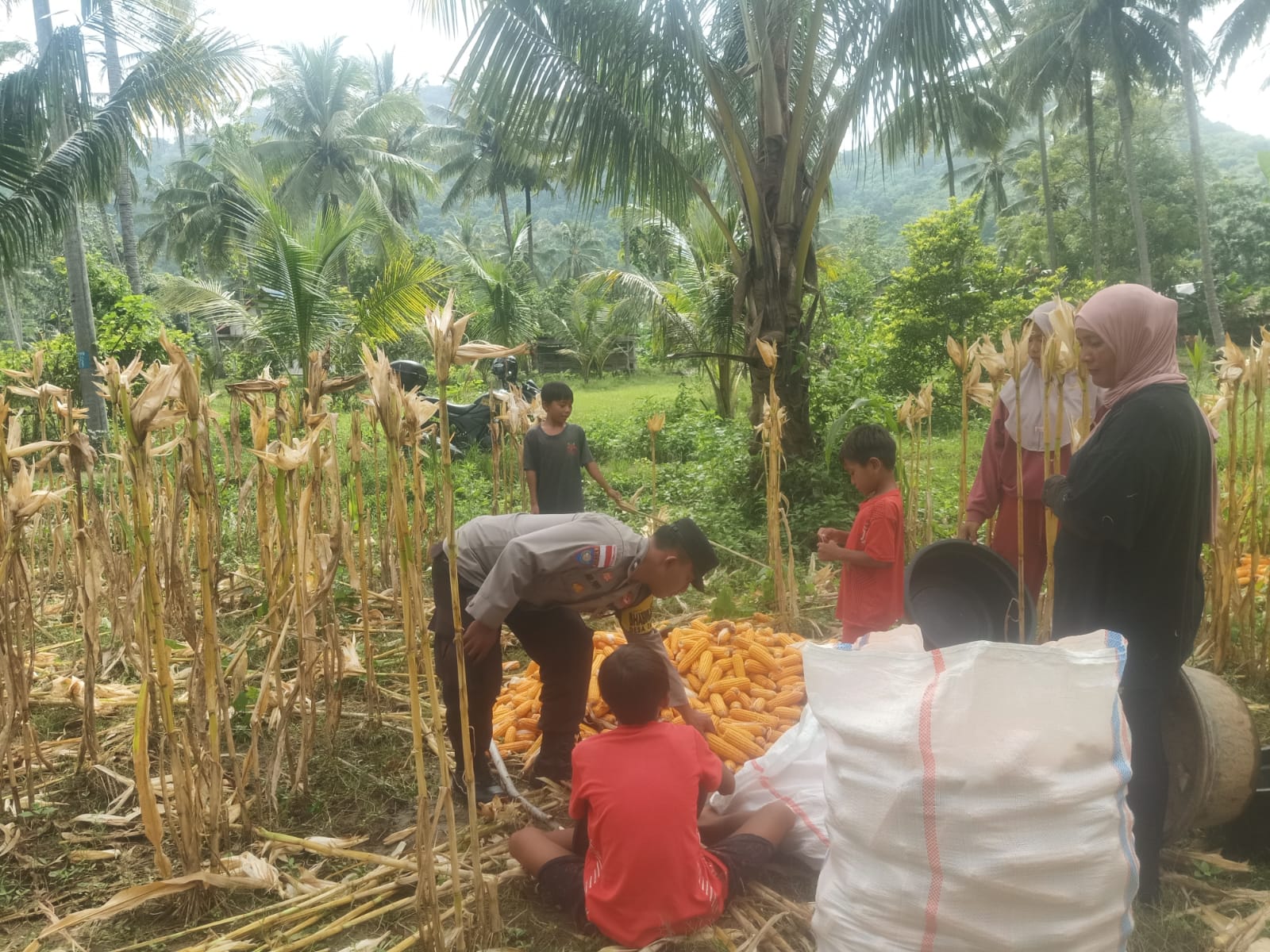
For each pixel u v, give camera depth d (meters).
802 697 4.02
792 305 8.23
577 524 3.19
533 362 34.06
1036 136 55.81
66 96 11.72
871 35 7.66
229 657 4.92
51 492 3.41
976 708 2.21
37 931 2.80
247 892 2.92
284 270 12.89
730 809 3.16
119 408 2.74
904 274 16.50
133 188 27.14
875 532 3.97
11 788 3.42
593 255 57.66
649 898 2.55
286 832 3.37
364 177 34.47
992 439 4.23
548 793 3.55
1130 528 2.58
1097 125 35.03
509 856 3.07
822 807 2.99
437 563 3.44
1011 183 56.28
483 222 76.69
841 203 74.38
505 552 3.11
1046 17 28.22
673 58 7.74
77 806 3.55
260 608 5.59
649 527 7.28
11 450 3.34
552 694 3.61
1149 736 2.69
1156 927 2.61
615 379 34.72
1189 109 24.30
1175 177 35.16
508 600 3.10
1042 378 4.02
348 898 2.83
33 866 3.11
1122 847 2.23
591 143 8.05
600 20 7.43
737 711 3.90
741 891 2.75
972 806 2.16
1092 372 2.78
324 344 13.29
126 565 4.33
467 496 9.48
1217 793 2.84
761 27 7.77
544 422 6.51
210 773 2.92
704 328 14.29
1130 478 2.56
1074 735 2.20
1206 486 2.72
